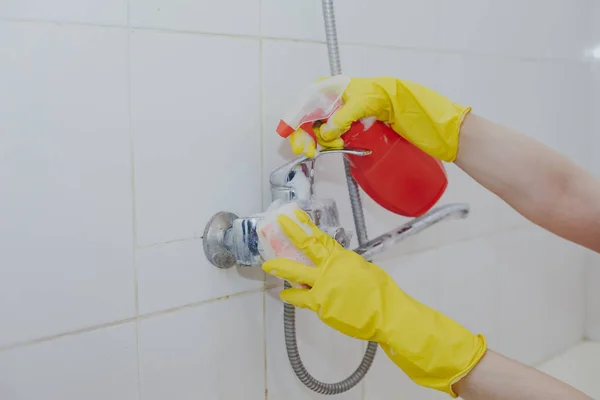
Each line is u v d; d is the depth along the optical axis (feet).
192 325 2.56
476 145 2.42
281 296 2.35
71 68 2.13
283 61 2.77
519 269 4.45
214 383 2.67
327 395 3.18
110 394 2.34
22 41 2.01
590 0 4.80
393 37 3.26
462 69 3.73
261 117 2.72
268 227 2.27
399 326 2.18
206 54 2.49
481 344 2.22
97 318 2.28
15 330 2.09
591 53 4.88
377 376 3.47
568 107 4.71
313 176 2.62
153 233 2.40
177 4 2.37
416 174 2.57
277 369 2.91
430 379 2.22
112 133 2.25
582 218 2.29
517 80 4.17
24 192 2.06
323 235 2.29
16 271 2.07
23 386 2.12
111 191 2.27
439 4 3.51
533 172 2.34
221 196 2.60
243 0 2.59
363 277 2.21
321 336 3.10
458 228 3.86
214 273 2.61
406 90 2.41
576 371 4.73
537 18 4.28
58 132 2.12
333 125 2.33
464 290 3.98
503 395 2.10
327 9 2.55
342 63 3.01
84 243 2.22
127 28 2.25
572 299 5.05
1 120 1.99
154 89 2.35
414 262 3.57
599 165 4.96
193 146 2.49
